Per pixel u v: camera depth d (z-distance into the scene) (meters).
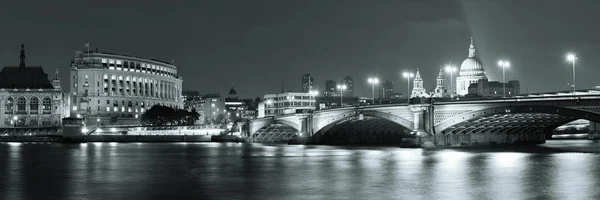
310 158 119.00
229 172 87.31
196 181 74.81
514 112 136.88
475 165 95.19
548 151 138.25
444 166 93.88
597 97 123.38
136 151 160.50
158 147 194.12
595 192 61.66
